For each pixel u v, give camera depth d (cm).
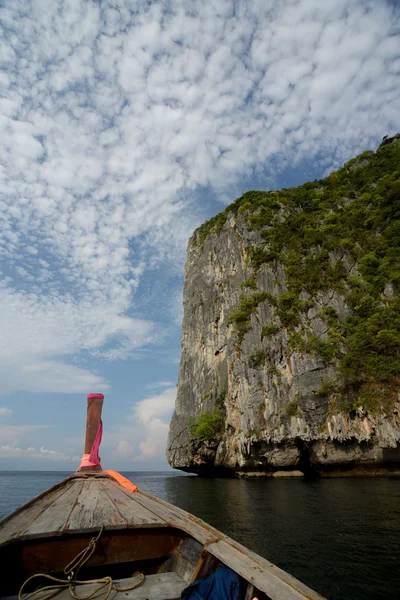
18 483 5459
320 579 727
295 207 5525
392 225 4500
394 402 3142
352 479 2966
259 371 4012
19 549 358
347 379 3347
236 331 4547
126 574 419
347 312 3925
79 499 546
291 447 3497
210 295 5678
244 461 3872
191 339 5888
